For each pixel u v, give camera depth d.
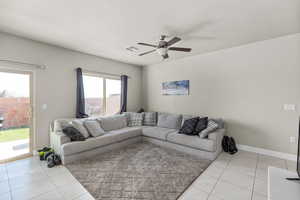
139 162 2.70
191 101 4.14
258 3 1.84
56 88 3.38
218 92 3.65
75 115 3.72
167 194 1.84
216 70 3.67
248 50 3.20
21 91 2.96
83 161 2.73
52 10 2.01
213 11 2.02
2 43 2.69
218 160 2.79
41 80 3.15
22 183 2.07
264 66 3.02
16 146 2.89
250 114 3.21
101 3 1.85
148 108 5.30
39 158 2.90
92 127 3.19
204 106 3.89
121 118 4.12
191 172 2.35
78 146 2.71
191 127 3.25
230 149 3.12
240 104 3.33
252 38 2.91
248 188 1.95
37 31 2.65
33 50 3.04
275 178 1.34
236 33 2.69
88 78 4.05
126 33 2.71
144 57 4.25
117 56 4.16
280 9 1.95
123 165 2.58
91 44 3.26
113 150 3.29
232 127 3.45
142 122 4.43
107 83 4.52
